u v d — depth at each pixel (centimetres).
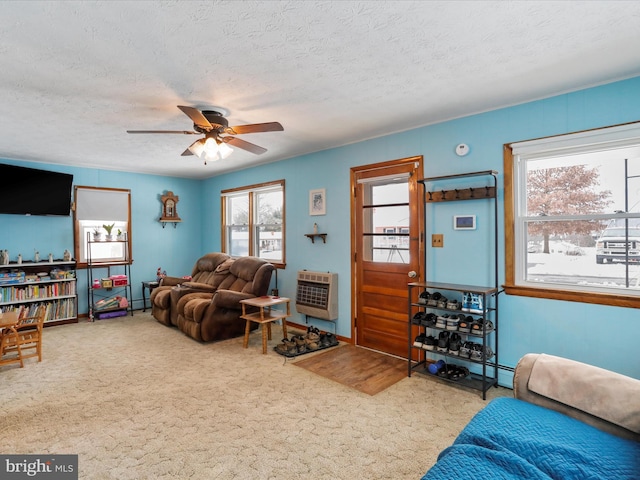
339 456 212
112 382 317
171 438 230
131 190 611
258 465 204
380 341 402
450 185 342
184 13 174
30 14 172
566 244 288
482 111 320
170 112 316
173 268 662
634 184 259
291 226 508
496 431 146
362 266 418
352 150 426
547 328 289
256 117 334
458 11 176
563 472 122
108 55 215
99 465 204
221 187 646
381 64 232
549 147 285
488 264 320
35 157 493
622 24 188
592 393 155
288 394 293
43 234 528
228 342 434
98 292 577
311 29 191
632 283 261
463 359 302
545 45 209
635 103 250
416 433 236
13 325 342
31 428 242
